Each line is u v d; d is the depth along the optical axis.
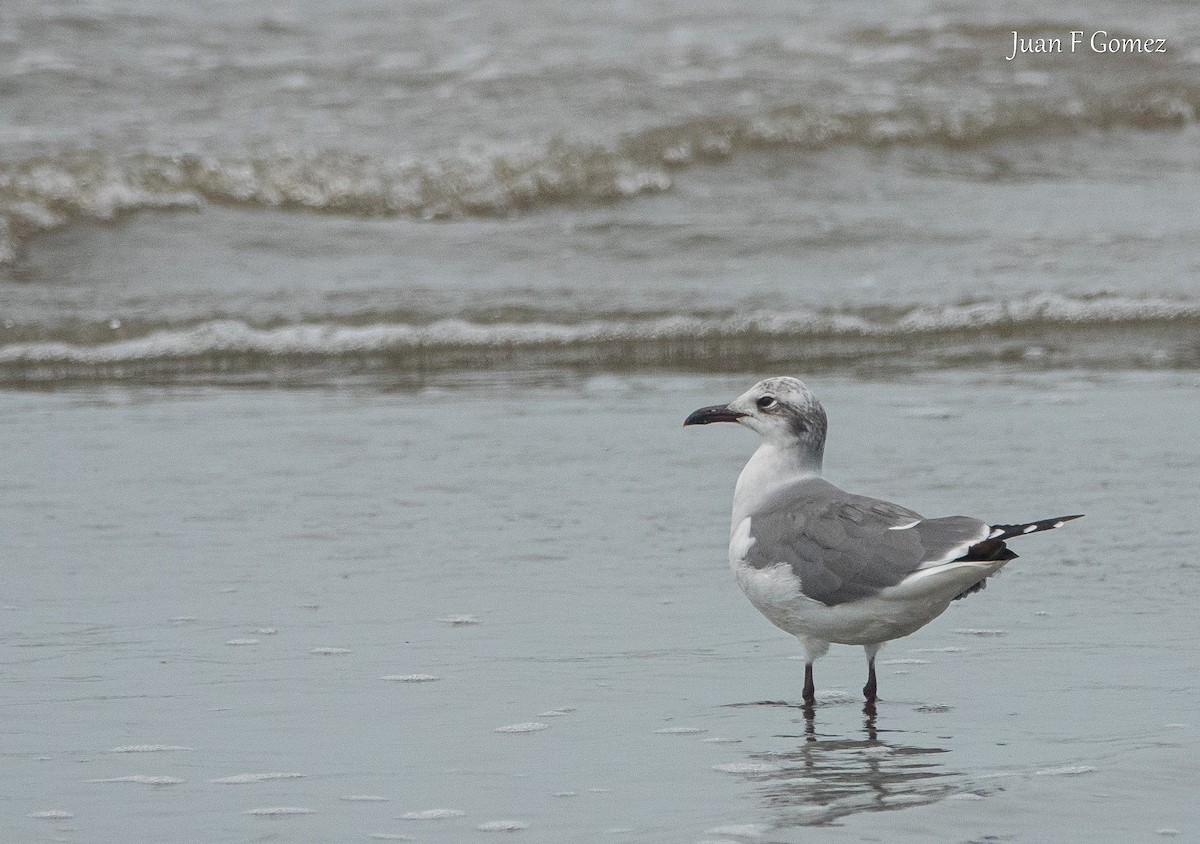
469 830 6.70
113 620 9.74
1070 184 25.58
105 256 21.39
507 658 9.12
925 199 24.64
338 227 22.80
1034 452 13.67
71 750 7.63
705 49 29.83
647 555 11.25
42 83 26.41
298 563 11.01
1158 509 11.98
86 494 12.76
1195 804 6.96
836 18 32.22
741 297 20.19
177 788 7.16
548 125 25.72
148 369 18.03
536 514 12.24
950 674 8.88
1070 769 7.39
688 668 9.03
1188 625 9.59
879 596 8.05
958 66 29.55
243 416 15.59
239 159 23.59
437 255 22.03
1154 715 8.13
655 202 24.36
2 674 8.73
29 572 10.73
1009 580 10.53
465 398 16.45
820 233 22.70
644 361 18.36
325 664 8.98
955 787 7.18
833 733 7.98
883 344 18.97
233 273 21.05
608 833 6.66
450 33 30.53
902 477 12.85
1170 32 31.52
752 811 6.91
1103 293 20.06
